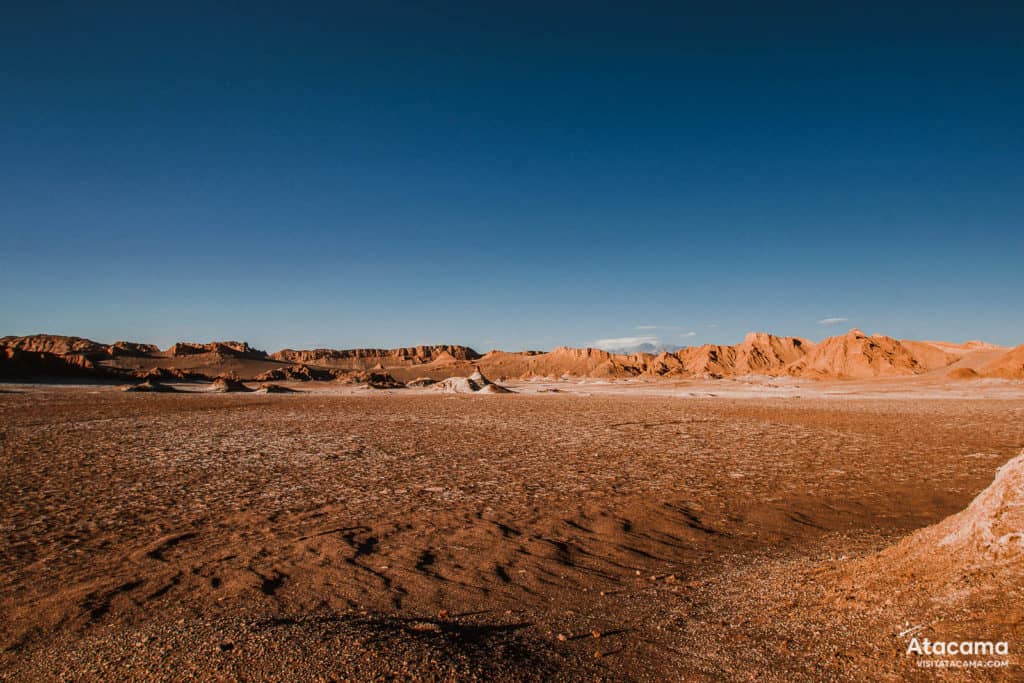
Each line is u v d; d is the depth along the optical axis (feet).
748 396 240.94
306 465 63.05
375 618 20.81
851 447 76.02
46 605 23.54
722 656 17.33
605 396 257.34
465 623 20.88
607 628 20.34
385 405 187.32
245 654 16.26
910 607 17.49
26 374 343.05
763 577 25.53
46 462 64.03
